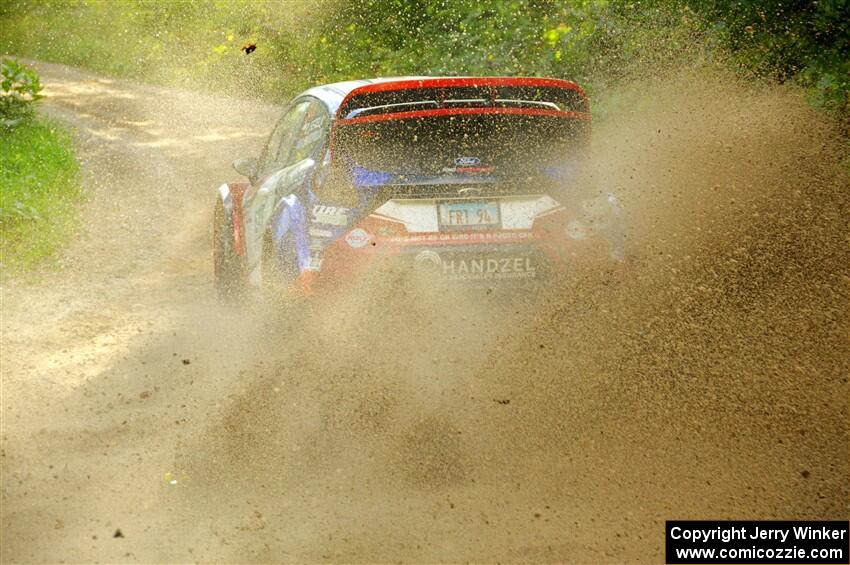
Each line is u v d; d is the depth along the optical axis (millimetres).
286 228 14219
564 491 10414
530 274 13758
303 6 52062
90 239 24375
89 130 43094
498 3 33875
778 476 10664
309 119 15945
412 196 13648
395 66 41281
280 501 10312
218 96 51906
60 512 10164
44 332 16578
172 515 10078
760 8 24000
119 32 66000
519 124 14445
